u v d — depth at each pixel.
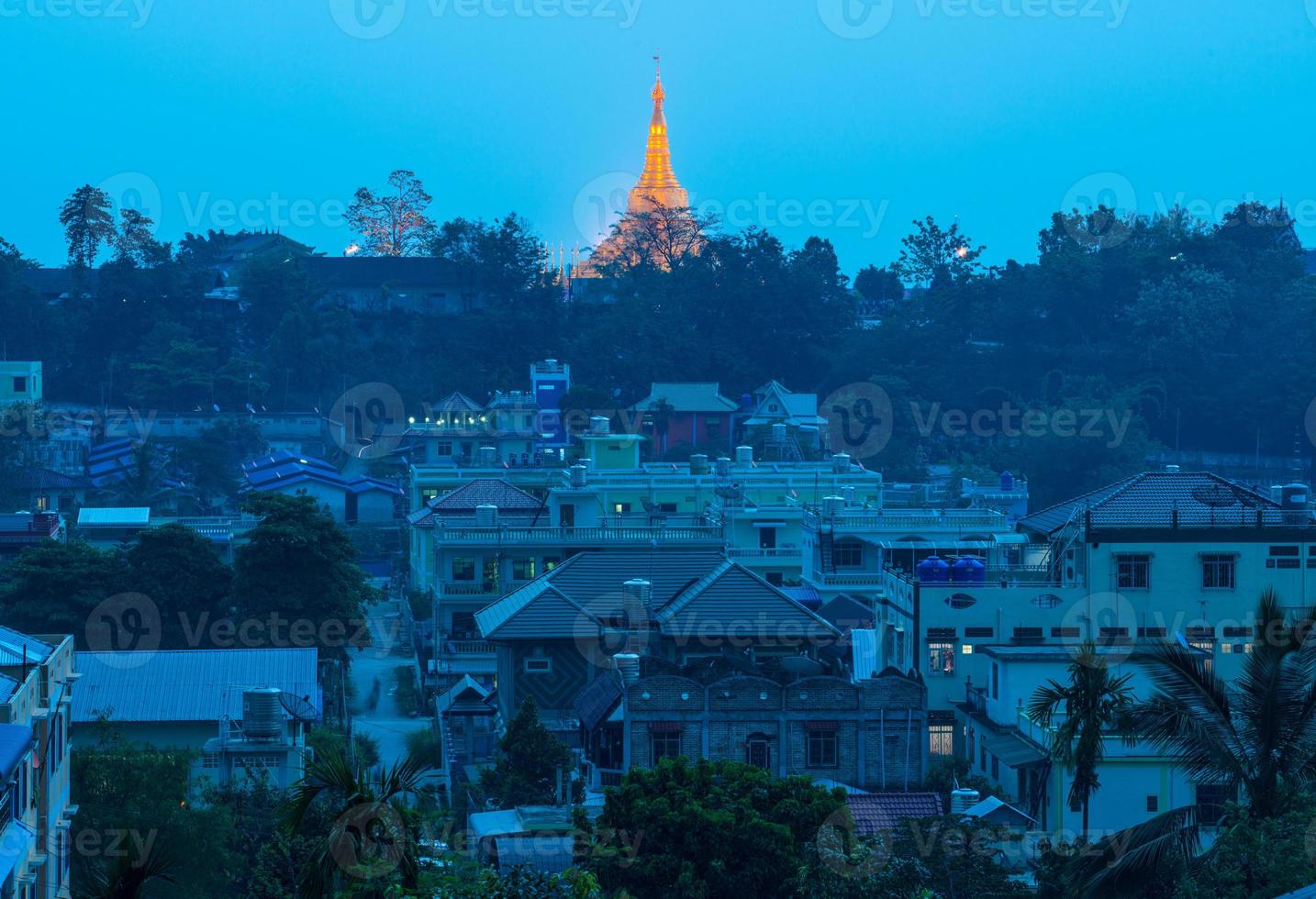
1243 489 156.62
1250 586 152.25
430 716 176.62
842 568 194.38
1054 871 89.56
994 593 149.62
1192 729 79.19
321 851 58.81
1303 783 79.19
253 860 105.00
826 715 127.62
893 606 160.75
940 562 153.88
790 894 89.50
